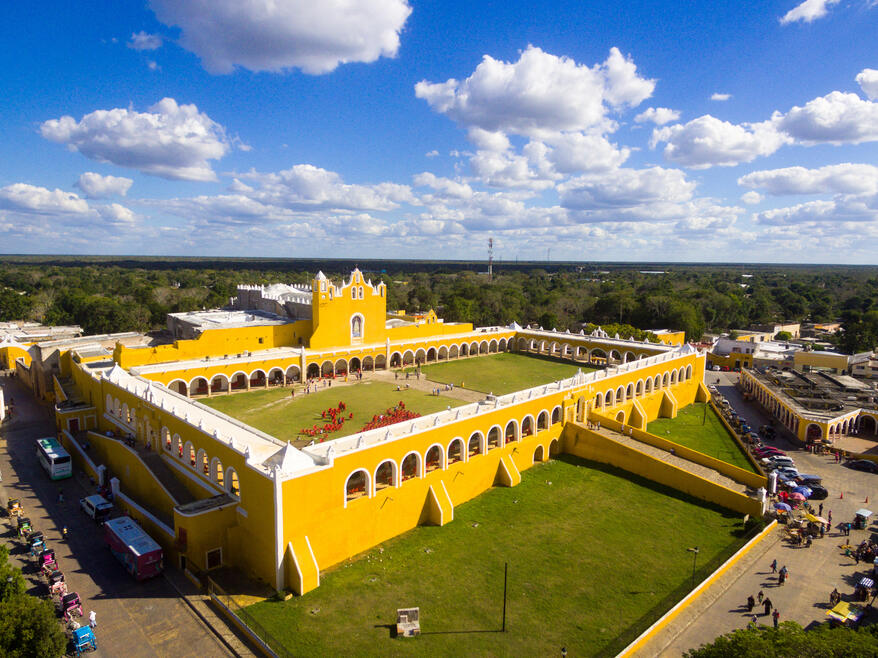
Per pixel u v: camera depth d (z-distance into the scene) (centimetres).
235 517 3538
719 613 3219
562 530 4078
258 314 8581
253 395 6412
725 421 7075
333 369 7488
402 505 3962
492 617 3056
